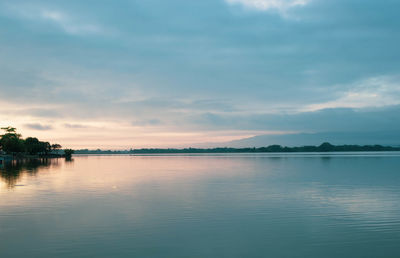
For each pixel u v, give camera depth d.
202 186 40.28
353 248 16.00
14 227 19.72
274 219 21.89
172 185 41.59
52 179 49.81
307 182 43.75
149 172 67.69
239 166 90.00
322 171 65.12
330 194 32.59
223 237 17.81
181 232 18.75
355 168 74.06
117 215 23.09
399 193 32.94
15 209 25.08
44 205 26.75
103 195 32.50
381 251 15.56
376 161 113.69
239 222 21.09
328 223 20.80
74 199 29.89
